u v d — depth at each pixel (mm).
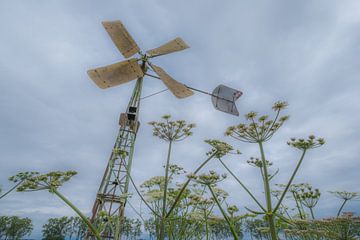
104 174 10438
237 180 5762
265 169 5574
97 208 9344
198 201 7605
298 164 5281
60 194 5281
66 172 5816
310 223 7016
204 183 6062
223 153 6836
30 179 5527
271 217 5059
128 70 13109
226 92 14359
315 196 8078
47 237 92812
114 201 9406
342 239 6160
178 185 8703
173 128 7582
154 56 14477
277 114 6070
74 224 93125
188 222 7930
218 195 7918
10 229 90500
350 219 6121
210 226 8602
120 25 13609
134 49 13961
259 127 6164
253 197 5406
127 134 11523
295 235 7316
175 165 9047
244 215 6984
